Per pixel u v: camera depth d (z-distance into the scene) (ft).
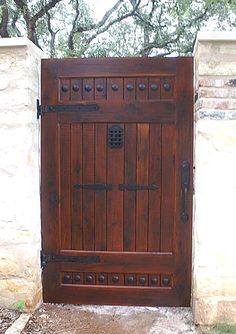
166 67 9.64
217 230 9.00
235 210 8.96
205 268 9.06
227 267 9.04
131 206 9.96
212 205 8.98
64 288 10.28
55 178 10.10
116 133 9.86
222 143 8.86
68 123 9.97
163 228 9.91
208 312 9.06
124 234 10.03
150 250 9.98
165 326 9.07
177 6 21.20
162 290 10.02
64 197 10.12
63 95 9.96
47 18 24.29
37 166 9.96
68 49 24.80
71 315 9.66
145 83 9.73
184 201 9.77
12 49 9.23
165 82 9.70
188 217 9.79
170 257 9.93
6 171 9.51
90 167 10.00
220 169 8.91
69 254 10.18
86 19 25.81
